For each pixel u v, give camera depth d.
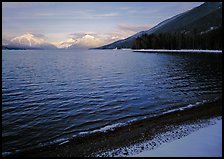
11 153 19.53
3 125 25.64
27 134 23.33
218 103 33.28
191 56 125.31
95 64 103.00
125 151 19.41
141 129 24.20
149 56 144.88
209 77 56.25
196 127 24.16
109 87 46.97
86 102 35.25
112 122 26.58
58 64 106.44
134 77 60.00
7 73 70.00
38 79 58.34
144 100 36.16
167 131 23.34
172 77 58.47
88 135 23.02
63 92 42.50
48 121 26.98
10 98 37.78
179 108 31.50
